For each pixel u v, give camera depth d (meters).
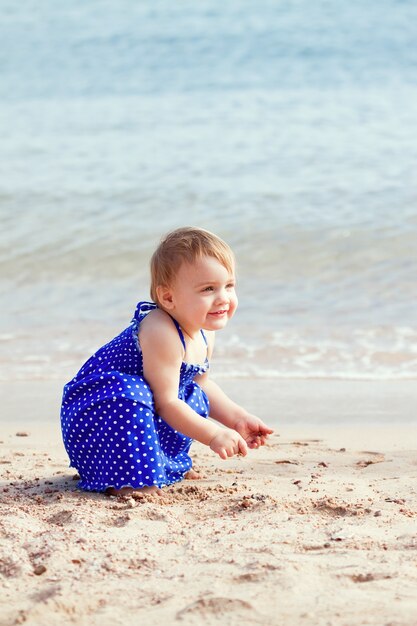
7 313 8.62
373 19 27.30
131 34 28.44
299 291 9.07
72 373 6.88
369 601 2.59
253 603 2.58
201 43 26.41
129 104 20.77
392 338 7.56
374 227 11.03
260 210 11.94
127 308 8.74
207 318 3.93
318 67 23.30
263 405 5.98
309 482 4.06
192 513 3.56
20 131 18.27
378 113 18.22
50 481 4.16
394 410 5.80
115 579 2.79
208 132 17.22
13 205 12.61
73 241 11.04
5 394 6.35
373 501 3.70
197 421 3.87
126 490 3.85
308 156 14.95
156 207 12.35
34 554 3.01
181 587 2.72
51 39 29.19
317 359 7.09
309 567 2.84
